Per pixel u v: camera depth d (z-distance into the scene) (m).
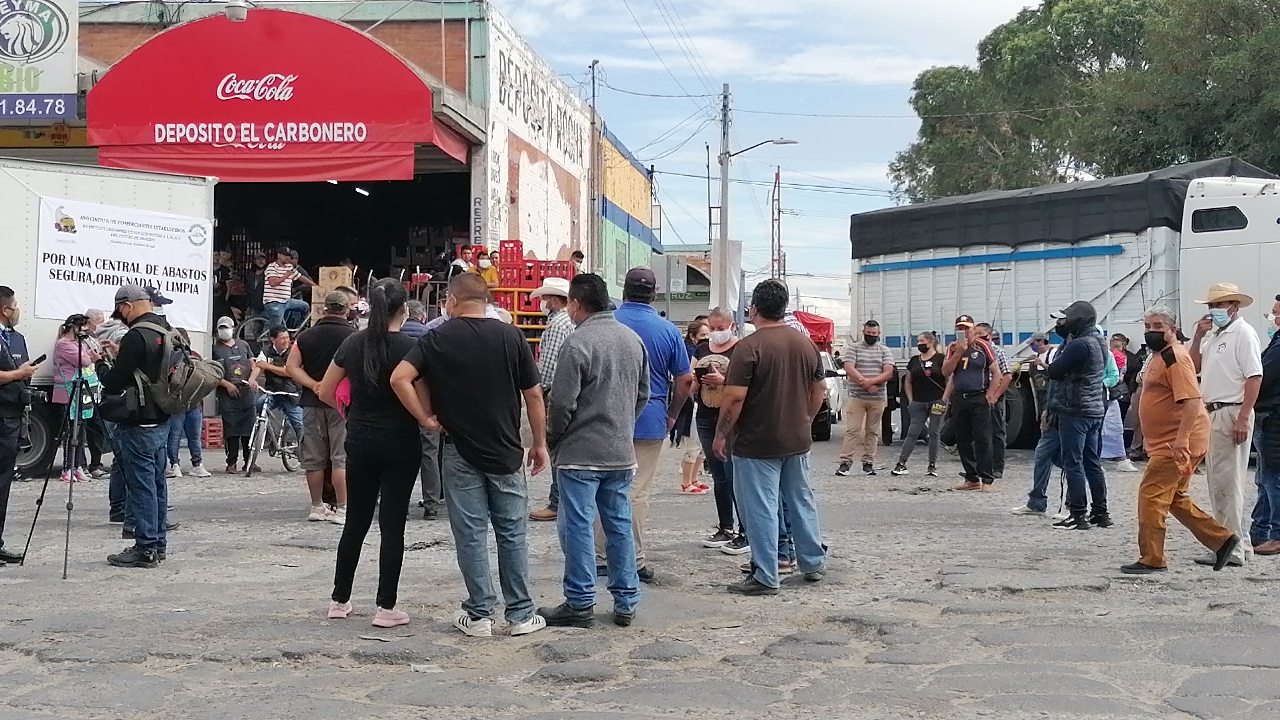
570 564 7.47
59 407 15.48
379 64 21.06
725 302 31.06
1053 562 9.71
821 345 30.20
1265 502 10.29
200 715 5.68
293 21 21.05
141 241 15.89
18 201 15.07
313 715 5.67
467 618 7.20
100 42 25.67
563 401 7.31
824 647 6.93
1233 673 6.29
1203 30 31.88
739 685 6.15
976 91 49.59
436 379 6.97
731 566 9.62
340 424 11.87
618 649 6.95
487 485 7.15
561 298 10.30
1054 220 19.80
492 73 25.20
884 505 13.66
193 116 21.09
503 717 5.66
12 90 21.39
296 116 21.11
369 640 7.02
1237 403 9.46
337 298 11.79
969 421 15.16
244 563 9.70
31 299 15.14
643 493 8.92
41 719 5.62
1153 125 32.97
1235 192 17.56
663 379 8.84
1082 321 11.66
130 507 10.27
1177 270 18.52
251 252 29.27
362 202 29.81
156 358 9.28
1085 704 5.75
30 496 13.94
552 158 30.69
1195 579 8.95
